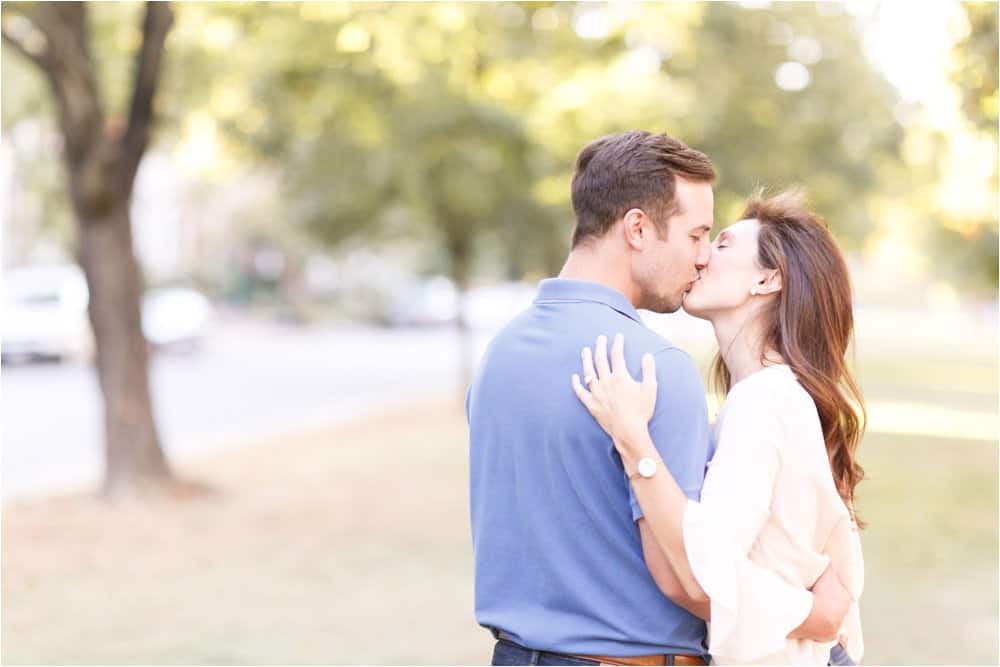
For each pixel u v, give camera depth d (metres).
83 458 12.73
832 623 2.52
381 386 22.59
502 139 15.64
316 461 12.95
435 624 6.51
